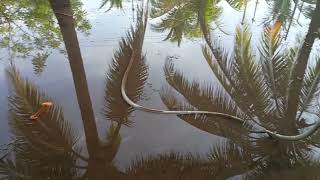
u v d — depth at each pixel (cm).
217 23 1248
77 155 649
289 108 695
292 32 1229
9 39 1091
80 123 748
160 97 838
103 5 1382
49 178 592
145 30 1188
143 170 643
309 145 673
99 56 1033
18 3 1282
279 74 710
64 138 645
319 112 672
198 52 1095
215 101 746
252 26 1258
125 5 1395
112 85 807
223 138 704
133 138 718
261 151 681
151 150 695
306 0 1457
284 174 642
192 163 662
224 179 634
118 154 674
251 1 1524
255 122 712
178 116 771
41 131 637
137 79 824
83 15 1284
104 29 1189
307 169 636
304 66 719
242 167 656
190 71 977
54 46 1074
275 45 720
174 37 1177
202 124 729
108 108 775
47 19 1216
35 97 675
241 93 712
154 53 1070
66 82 900
